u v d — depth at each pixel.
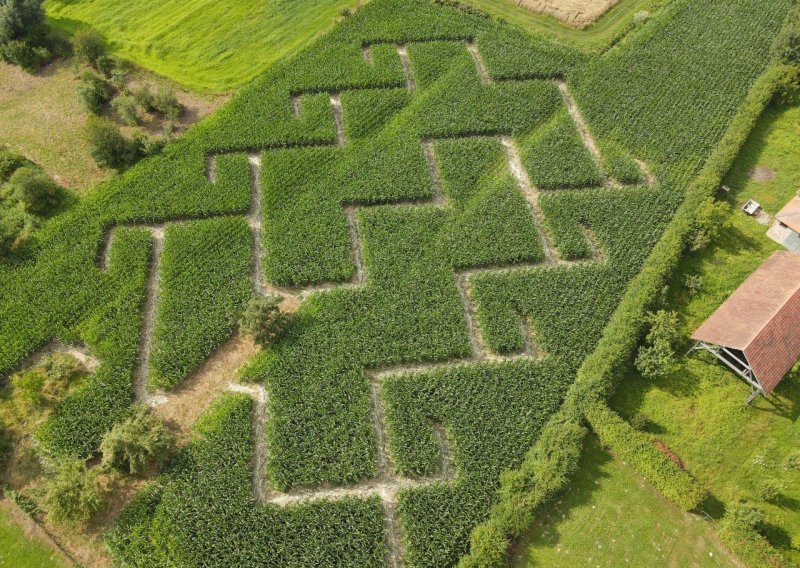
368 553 29.62
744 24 56.25
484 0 60.88
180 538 30.12
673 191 44.44
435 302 38.62
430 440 33.19
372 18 57.62
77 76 53.94
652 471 31.45
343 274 39.97
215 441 33.06
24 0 53.69
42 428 33.66
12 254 41.12
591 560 29.92
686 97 50.47
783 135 48.28
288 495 32.03
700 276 39.97
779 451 33.16
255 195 45.34
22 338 37.12
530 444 33.31
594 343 37.09
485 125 48.91
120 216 42.88
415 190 44.62
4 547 30.48
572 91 51.75
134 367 36.38
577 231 42.31
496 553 28.94
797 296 34.47
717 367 36.06
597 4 59.41
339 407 34.16
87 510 30.12
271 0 60.34
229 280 39.66
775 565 28.44
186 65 54.81
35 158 47.78
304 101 50.78
